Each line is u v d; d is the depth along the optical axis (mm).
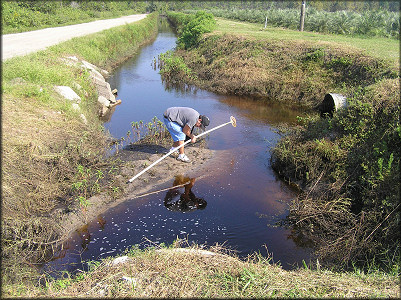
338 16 19562
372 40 15797
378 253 4500
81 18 32156
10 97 8031
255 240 5000
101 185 6211
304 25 21578
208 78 14641
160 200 5949
